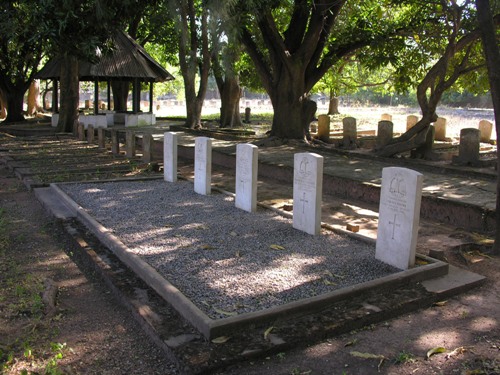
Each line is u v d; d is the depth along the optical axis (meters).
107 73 25.05
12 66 29.58
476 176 11.89
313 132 23.22
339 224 8.12
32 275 6.12
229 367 4.02
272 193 10.80
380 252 6.24
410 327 4.82
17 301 5.30
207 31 20.67
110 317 5.04
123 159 14.67
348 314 4.80
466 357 4.28
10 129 24.67
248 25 16.78
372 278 5.64
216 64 23.38
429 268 5.78
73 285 5.87
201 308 4.74
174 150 11.38
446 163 13.56
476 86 17.34
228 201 9.59
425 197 9.47
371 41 16.98
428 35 15.59
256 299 4.95
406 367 4.13
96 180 11.38
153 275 5.49
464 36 13.34
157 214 8.45
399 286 5.51
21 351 4.34
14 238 7.61
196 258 6.21
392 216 6.04
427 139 14.33
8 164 13.86
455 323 4.91
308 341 4.41
